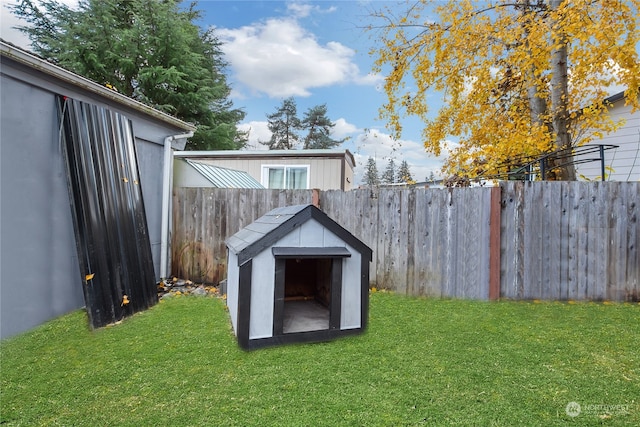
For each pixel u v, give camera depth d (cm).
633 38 430
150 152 478
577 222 402
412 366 227
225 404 181
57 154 322
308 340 262
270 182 1008
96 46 1152
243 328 246
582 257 401
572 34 444
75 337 273
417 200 435
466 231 417
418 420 169
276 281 254
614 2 421
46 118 312
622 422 168
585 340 275
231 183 672
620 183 397
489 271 408
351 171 1197
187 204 508
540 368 226
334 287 271
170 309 359
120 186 375
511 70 590
